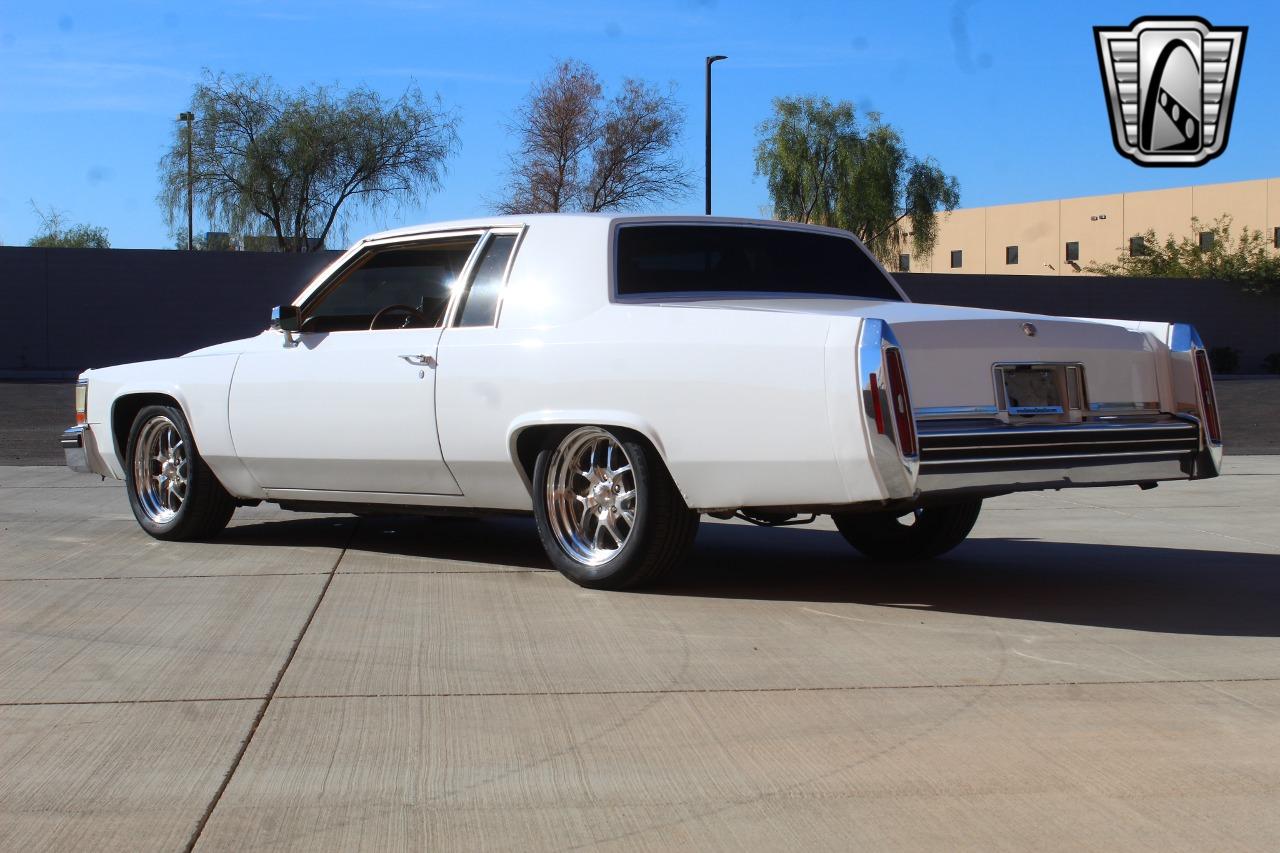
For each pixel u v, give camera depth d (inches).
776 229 246.7
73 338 1341.0
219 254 1362.0
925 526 255.9
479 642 190.1
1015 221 2578.7
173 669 175.6
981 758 139.7
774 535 303.4
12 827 121.7
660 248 231.3
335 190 1710.1
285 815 124.7
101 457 300.7
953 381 194.2
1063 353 205.0
